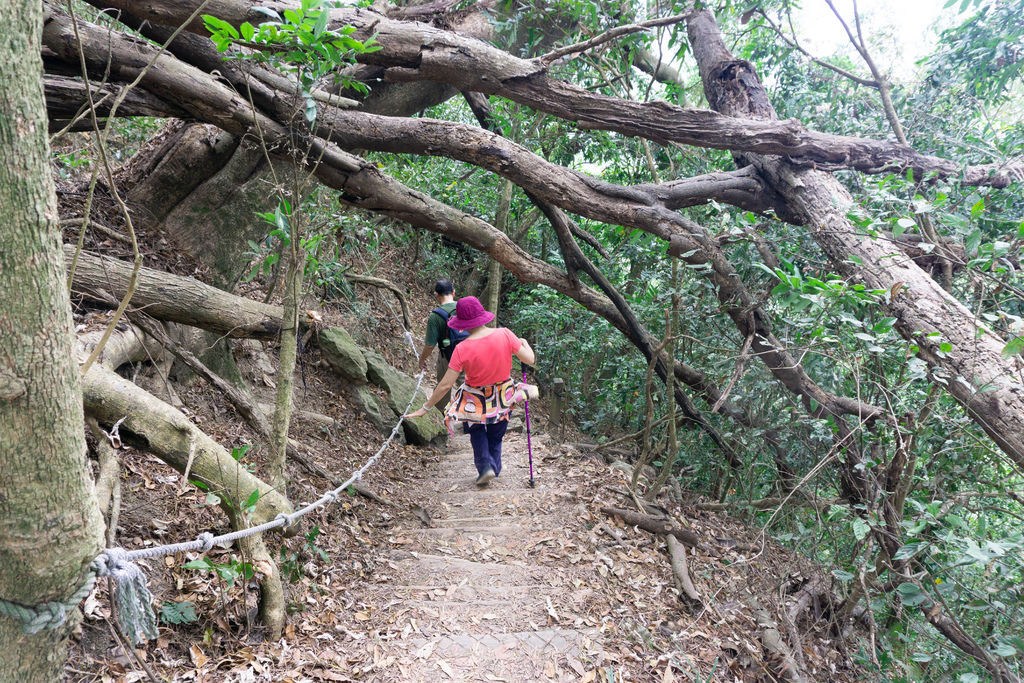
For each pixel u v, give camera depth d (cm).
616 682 324
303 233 383
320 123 459
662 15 689
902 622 437
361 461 614
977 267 384
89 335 405
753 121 522
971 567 365
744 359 520
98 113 416
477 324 512
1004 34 567
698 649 386
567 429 902
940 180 526
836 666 447
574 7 669
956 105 679
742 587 480
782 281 371
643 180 876
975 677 316
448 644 336
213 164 579
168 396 495
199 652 304
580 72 813
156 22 399
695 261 540
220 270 592
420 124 497
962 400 367
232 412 548
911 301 409
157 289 454
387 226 999
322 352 726
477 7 684
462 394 541
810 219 533
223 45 317
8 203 129
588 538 479
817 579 502
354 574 411
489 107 752
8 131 128
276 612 330
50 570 150
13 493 141
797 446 568
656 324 703
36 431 140
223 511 370
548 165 524
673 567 468
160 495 379
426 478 634
